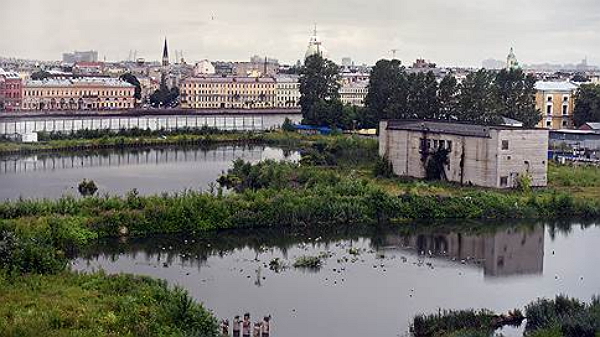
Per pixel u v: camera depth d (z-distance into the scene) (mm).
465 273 155250
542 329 110125
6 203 183875
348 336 117438
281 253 168750
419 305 133375
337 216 198375
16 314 109938
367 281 148125
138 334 105375
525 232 193625
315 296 138000
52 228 164875
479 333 110375
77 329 106125
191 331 109250
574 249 176625
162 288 126500
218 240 179125
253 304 132625
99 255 163500
